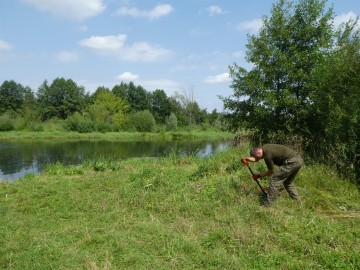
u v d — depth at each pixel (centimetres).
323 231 527
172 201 716
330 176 812
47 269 443
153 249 493
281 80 1218
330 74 934
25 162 1855
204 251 481
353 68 893
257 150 682
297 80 1168
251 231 530
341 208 661
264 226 560
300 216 604
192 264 448
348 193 741
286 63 1152
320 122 1093
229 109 1347
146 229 561
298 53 1166
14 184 981
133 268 441
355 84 886
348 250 470
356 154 855
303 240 498
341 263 432
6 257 477
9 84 8650
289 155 668
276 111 1202
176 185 829
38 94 8150
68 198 793
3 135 4184
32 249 500
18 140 3662
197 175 921
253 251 476
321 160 909
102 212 683
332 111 941
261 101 1213
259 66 1239
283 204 667
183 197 735
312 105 1077
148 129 5325
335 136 954
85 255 473
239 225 557
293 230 534
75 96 8025
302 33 1193
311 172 826
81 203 745
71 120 4925
